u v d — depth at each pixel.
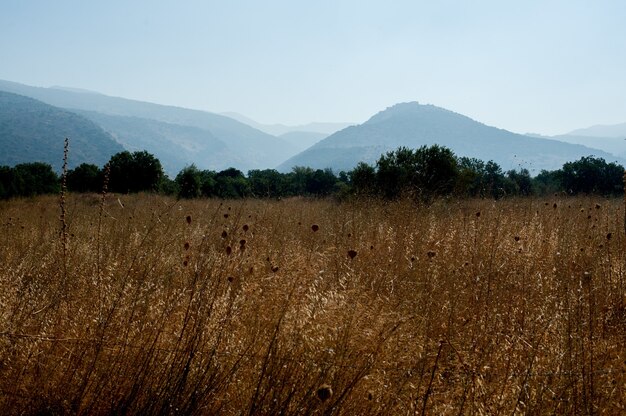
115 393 3.08
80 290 4.22
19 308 3.75
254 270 4.51
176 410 2.93
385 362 3.12
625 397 2.98
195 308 3.50
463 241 6.68
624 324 4.06
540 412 2.83
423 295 4.48
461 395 3.05
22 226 8.30
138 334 3.52
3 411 2.96
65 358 3.31
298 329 3.27
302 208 11.49
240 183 31.78
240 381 3.13
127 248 5.74
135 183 34.78
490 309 4.38
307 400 2.84
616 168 28.08
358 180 16.97
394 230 7.14
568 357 3.23
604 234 6.98
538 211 9.12
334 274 4.84
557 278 4.98
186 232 7.12
